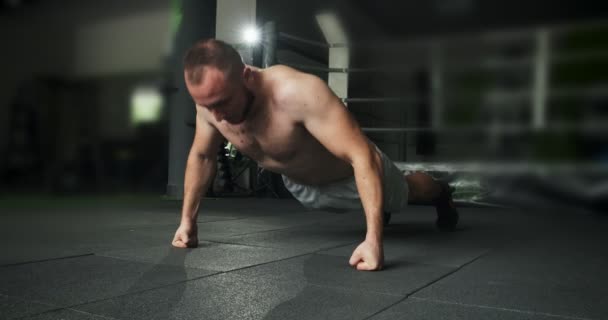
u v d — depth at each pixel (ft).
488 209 15.46
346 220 11.37
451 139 19.20
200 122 6.74
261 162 6.91
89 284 4.55
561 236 9.14
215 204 15.64
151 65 22.81
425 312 3.87
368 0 26.99
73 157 23.22
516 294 4.55
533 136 17.13
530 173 16.29
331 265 5.79
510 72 18.01
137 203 15.16
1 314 3.55
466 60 18.72
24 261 5.62
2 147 23.18
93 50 23.98
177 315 3.62
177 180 17.92
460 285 4.89
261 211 13.46
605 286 4.94
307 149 6.47
